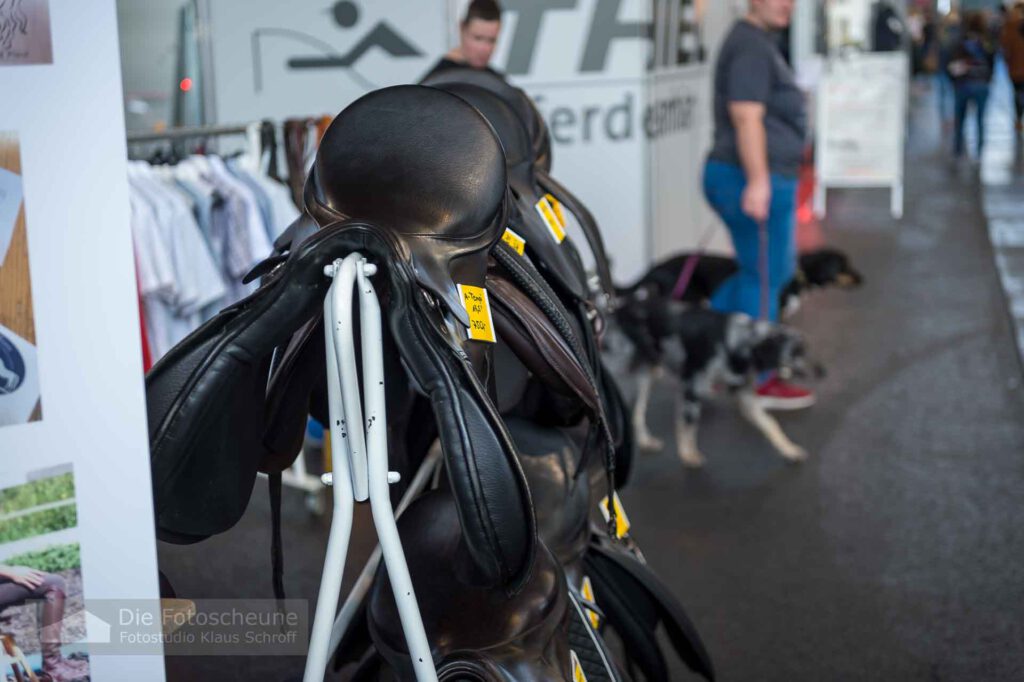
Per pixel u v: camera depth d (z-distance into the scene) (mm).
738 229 5156
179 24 6172
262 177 3814
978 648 3129
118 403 1345
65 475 1331
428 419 1918
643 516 4191
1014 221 10281
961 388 5672
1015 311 7156
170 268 3455
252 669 2521
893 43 15938
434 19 6156
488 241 1452
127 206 1322
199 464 1445
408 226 1412
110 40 1291
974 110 19875
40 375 1304
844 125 10781
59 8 1266
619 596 2070
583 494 1843
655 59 6613
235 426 1454
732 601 3467
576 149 6523
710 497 4375
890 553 3793
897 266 8602
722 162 5078
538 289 1674
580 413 1888
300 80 6195
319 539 3750
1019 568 3645
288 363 1538
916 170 13859
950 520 4062
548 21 6383
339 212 1446
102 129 1301
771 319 5312
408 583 1377
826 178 10875
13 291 1278
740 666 3059
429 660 1396
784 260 5246
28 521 1316
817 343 6602
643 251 6637
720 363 4672
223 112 6219
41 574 1334
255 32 6137
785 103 4992
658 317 4836
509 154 1932
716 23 8109
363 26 6152
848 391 5699
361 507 3371
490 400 1408
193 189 3641
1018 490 4328
